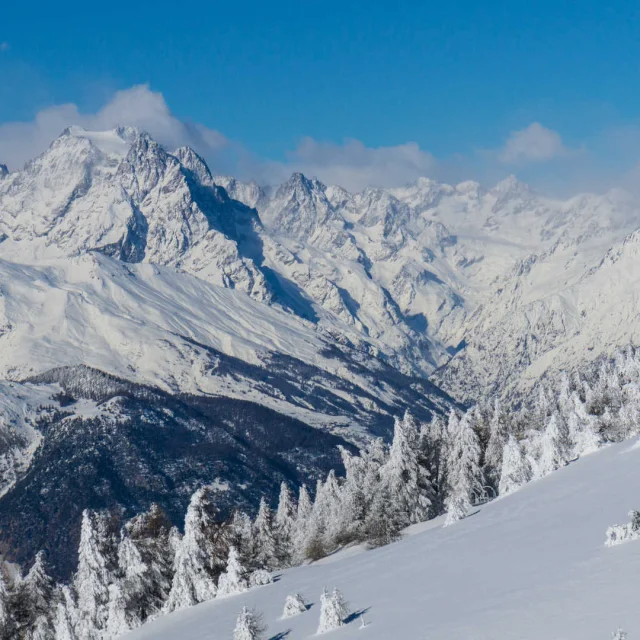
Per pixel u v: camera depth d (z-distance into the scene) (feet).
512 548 216.13
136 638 268.62
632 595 144.25
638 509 209.46
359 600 208.64
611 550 178.60
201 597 299.38
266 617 229.66
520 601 159.84
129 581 314.96
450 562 223.71
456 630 152.56
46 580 356.79
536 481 332.39
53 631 339.98
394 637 160.56
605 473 285.02
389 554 281.54
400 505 397.60
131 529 359.05
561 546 200.03
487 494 412.98
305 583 271.90
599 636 129.59
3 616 341.21
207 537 311.27
